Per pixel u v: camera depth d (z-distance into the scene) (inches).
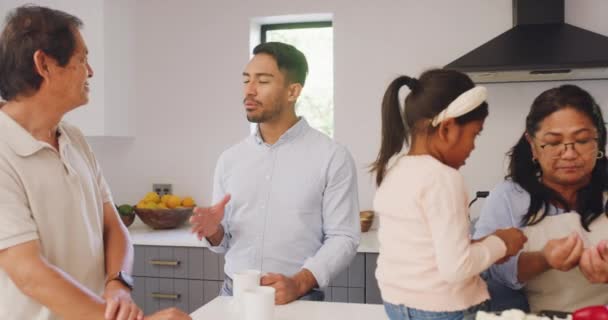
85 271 53.6
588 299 47.9
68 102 51.3
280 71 70.9
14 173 47.9
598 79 114.3
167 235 116.7
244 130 129.6
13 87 48.9
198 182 132.2
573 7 115.3
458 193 43.5
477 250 42.4
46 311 49.9
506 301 50.0
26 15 48.9
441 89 45.6
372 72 123.4
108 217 60.6
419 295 44.6
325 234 72.7
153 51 133.4
